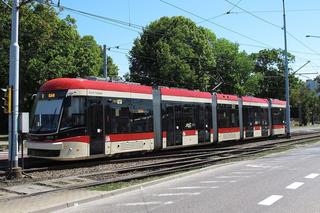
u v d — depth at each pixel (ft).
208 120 100.99
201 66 190.49
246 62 232.73
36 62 128.16
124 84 75.92
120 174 57.36
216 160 72.64
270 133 136.67
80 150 65.36
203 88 189.16
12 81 52.01
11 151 51.88
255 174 52.70
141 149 78.28
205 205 34.55
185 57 184.96
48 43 129.29
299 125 322.14
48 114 65.46
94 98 68.59
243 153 84.69
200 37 194.59
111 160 72.59
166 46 183.01
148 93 81.35
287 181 46.19
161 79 181.68
